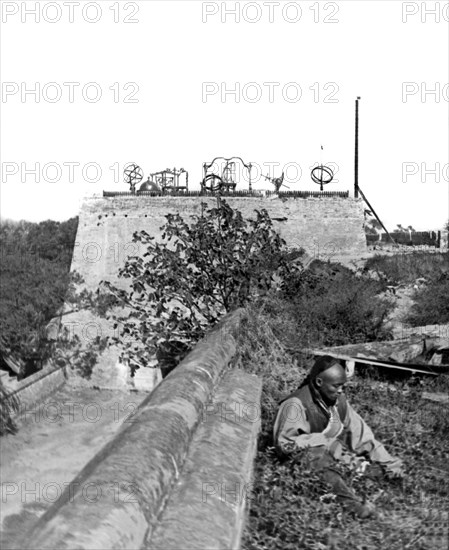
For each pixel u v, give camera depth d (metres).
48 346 23.41
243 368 7.24
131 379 23.00
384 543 3.74
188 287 11.57
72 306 23.81
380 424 5.91
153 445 3.28
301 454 4.62
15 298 22.47
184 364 5.34
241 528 3.61
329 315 11.54
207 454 3.79
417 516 4.14
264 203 25.36
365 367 8.61
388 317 13.22
